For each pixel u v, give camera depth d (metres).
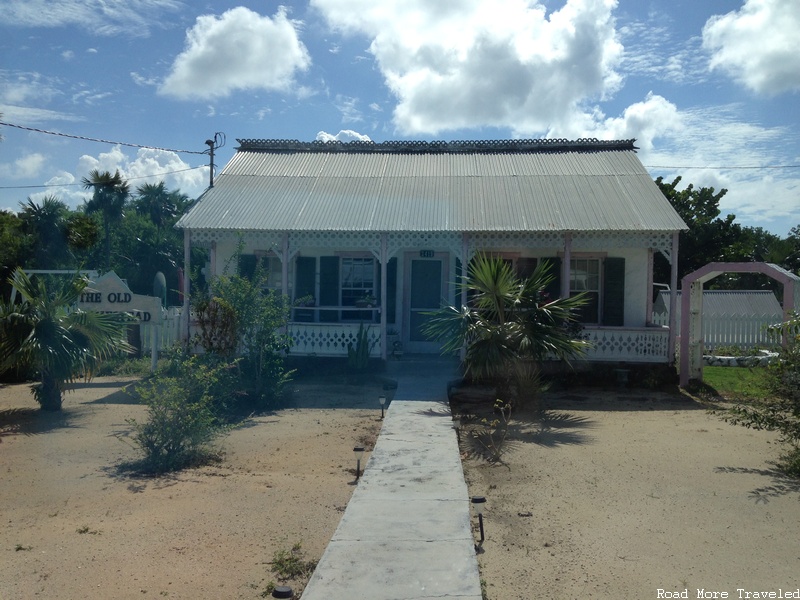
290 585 5.41
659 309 22.14
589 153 19.30
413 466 8.56
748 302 23.02
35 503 7.45
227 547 6.16
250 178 18.14
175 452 8.96
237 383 12.97
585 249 16.44
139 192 48.62
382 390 14.69
